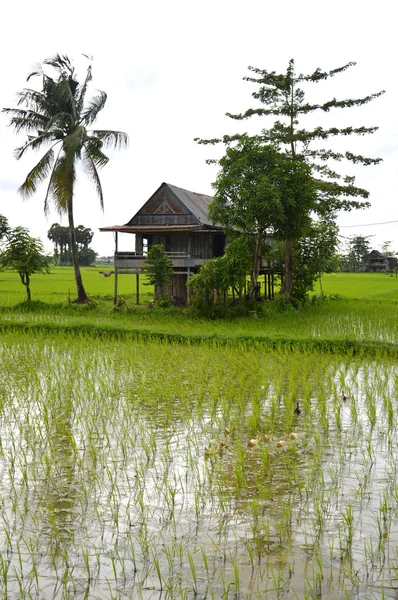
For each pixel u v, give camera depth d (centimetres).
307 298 3466
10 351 1700
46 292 4484
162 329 2055
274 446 881
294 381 1317
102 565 568
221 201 2702
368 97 2895
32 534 626
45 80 3052
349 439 914
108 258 18138
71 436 916
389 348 1680
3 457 846
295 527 633
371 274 9350
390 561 561
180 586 530
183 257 3111
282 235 2772
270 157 2714
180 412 1068
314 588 518
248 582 533
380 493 713
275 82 3003
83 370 1437
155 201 3222
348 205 3019
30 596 518
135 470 788
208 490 729
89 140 3042
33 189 3016
